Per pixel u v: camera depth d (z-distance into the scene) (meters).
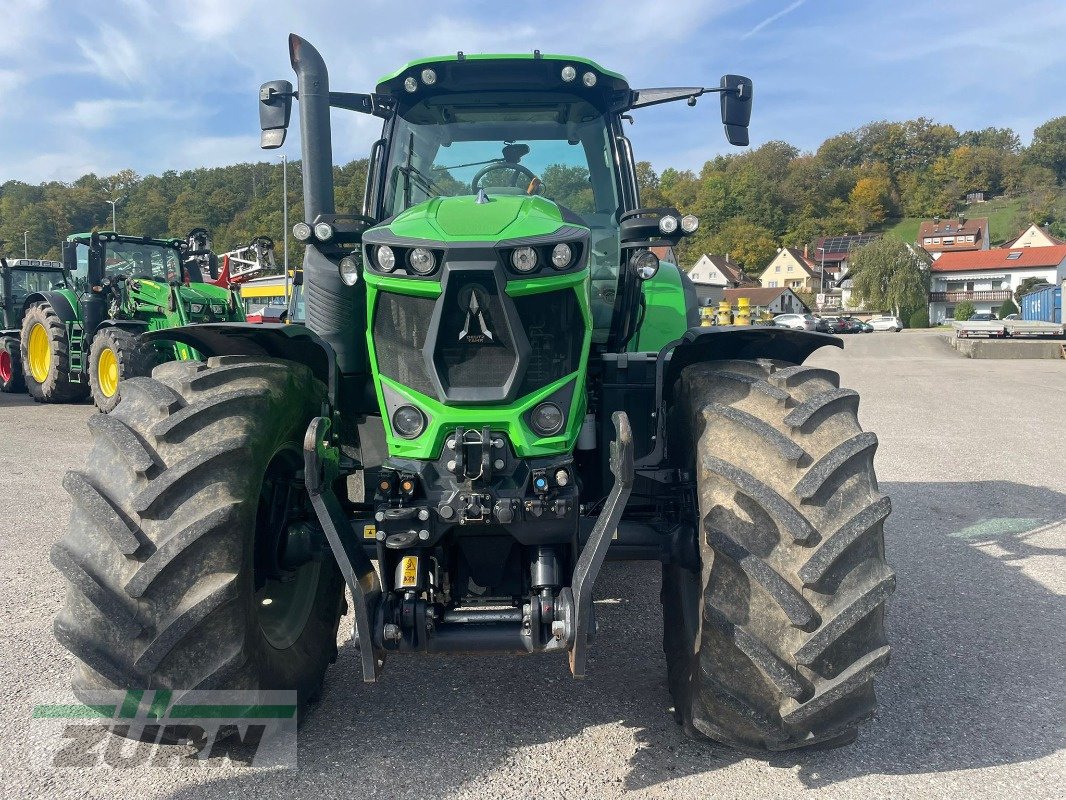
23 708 3.09
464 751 2.76
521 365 2.61
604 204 3.96
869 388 15.47
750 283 125.38
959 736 2.84
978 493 6.59
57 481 7.32
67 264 13.00
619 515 2.39
